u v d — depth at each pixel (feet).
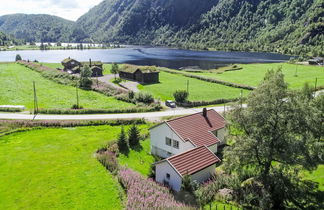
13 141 157.48
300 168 94.22
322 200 94.38
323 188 101.04
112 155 136.05
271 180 91.09
